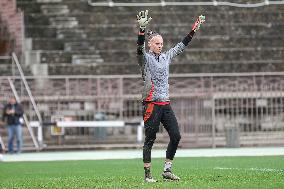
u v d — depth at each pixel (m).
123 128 69.06
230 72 77.06
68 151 65.31
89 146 66.75
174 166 40.94
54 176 35.97
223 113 68.75
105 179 29.56
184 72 76.44
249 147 66.06
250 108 68.81
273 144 68.31
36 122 65.44
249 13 83.44
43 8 83.31
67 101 68.81
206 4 83.56
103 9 83.94
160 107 27.58
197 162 44.84
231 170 35.19
